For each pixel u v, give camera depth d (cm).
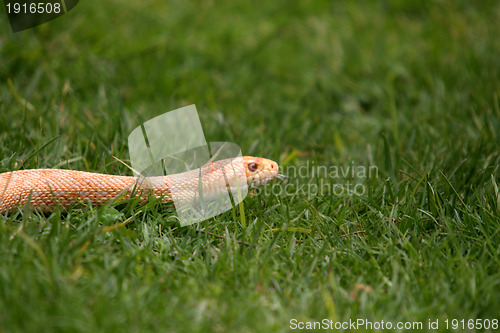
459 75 864
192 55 888
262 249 434
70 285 363
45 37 824
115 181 499
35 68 764
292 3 1075
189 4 1018
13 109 661
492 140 644
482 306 370
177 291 376
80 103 719
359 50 948
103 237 424
